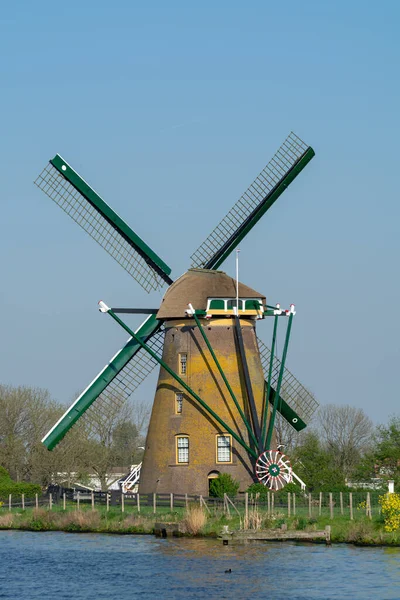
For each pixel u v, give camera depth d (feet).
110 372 296.71
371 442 476.13
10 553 230.48
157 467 291.58
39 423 436.76
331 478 353.31
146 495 284.20
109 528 262.67
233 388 288.92
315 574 199.11
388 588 187.21
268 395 288.92
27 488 326.24
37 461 422.41
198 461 286.25
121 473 476.13
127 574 204.44
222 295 290.56
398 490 303.48
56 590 192.75
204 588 190.90
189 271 301.22
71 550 233.14
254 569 204.74
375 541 229.25
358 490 307.58
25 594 190.08
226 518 253.44
